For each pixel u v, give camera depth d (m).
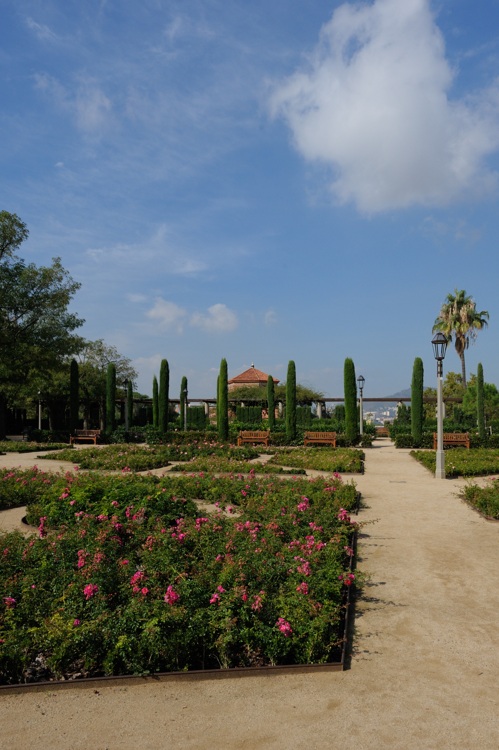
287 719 3.39
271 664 4.08
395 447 27.23
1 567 5.45
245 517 7.79
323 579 5.15
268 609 4.44
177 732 3.26
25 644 3.95
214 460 16.88
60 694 3.73
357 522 8.91
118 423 47.94
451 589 5.82
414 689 3.77
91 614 4.32
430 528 8.59
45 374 32.06
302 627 4.19
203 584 4.81
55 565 5.45
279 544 6.19
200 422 46.19
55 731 3.28
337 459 17.66
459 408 40.50
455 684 3.85
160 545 5.96
